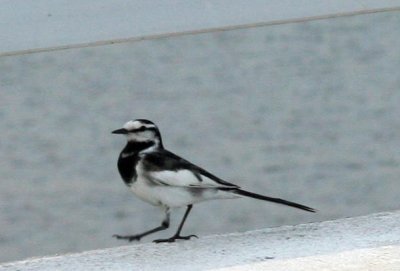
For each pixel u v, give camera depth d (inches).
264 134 835.4
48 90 959.6
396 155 772.6
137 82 967.6
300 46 1056.8
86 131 852.0
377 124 843.4
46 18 418.0
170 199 348.2
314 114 872.9
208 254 319.0
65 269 313.7
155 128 359.6
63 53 1022.4
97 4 418.0
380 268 288.8
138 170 349.7
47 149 815.1
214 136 833.5
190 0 421.1
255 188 727.7
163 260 315.9
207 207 661.3
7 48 419.5
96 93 954.1
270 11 425.4
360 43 1053.2
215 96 930.7
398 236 323.9
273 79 972.6
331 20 1100.5
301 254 308.8
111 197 714.2
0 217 687.7
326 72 981.2
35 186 740.7
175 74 1002.1
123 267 310.7
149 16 420.2
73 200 709.9
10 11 416.8
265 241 331.0
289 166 764.6
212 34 1064.8
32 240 650.2
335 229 340.8
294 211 673.0
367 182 731.4
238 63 1020.5
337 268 291.0
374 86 939.3
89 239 652.1
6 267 321.7
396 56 1013.2
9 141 836.0
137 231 649.6
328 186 726.5
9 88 957.2
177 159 351.9
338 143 811.4
